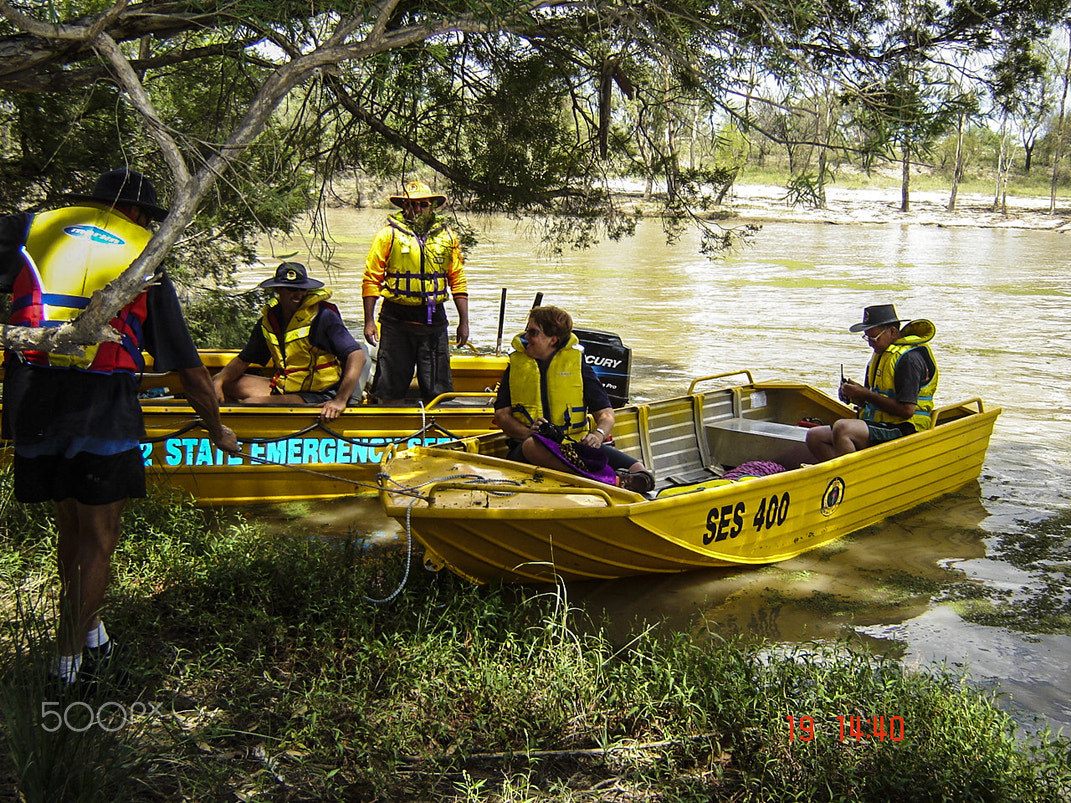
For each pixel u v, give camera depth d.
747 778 3.19
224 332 10.19
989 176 56.75
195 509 5.58
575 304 16.72
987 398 10.06
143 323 3.28
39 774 2.61
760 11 4.37
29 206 7.68
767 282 20.53
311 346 6.31
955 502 6.89
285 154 6.31
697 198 7.52
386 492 4.64
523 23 3.88
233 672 3.62
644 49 5.48
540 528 4.59
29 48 3.60
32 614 3.34
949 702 3.57
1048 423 9.07
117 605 3.98
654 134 7.21
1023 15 5.54
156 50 6.75
